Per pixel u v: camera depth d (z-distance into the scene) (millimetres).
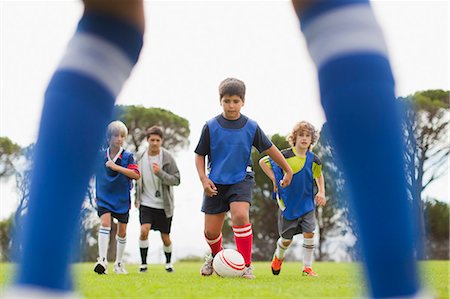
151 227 6418
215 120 4758
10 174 23453
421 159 22484
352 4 954
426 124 22844
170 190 6402
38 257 892
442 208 23391
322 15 949
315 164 5555
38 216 905
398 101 932
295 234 5336
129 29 1031
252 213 27562
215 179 4602
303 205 5363
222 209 4727
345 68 908
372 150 886
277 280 3834
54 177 918
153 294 2184
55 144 930
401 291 877
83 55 985
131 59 1055
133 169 5574
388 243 873
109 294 2148
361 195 893
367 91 896
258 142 4727
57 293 892
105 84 991
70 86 960
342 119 900
